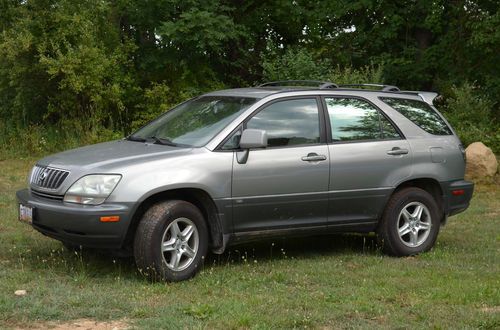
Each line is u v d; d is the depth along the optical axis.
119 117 18.25
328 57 19.83
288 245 8.62
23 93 17.41
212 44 17.41
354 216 7.85
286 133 7.46
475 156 13.74
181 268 6.75
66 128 17.55
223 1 19.17
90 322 5.45
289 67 17.39
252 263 7.59
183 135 7.41
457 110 16.83
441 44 19.17
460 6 18.77
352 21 20.17
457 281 6.80
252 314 5.61
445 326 5.43
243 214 7.16
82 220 6.46
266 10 19.73
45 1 17.16
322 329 5.39
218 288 6.51
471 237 9.38
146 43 19.06
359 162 7.78
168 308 5.76
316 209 7.58
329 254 8.18
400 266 7.54
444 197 8.41
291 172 7.37
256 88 8.12
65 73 16.47
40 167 7.16
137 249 6.59
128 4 18.39
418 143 8.23
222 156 7.04
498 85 18.34
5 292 6.12
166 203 6.73
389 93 8.39
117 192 6.53
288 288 6.55
